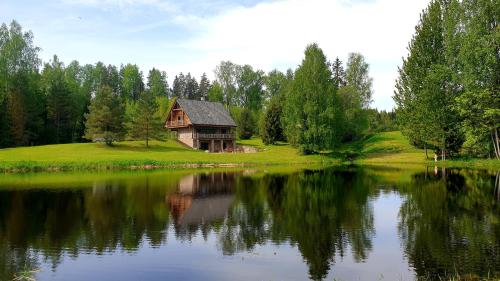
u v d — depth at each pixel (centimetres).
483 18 5125
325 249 1557
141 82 14750
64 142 8981
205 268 1366
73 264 1411
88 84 11806
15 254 1520
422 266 1342
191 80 16100
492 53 5012
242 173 4641
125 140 8038
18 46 8169
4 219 2105
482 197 2706
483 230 1802
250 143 9281
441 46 6012
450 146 5938
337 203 2547
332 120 6650
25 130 7650
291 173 4612
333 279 1256
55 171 4909
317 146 6569
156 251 1552
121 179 3966
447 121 5756
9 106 7425
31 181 3797
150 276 1300
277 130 8806
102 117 7069
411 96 6209
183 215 2192
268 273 1316
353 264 1384
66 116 8931
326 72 6769
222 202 2598
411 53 6212
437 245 1573
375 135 8988
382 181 3691
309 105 6512
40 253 1533
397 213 2208
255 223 1997
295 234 1778
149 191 3109
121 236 1764
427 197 2738
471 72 5144
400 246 1576
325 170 4997
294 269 1347
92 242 1673
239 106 12656
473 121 5353
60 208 2409
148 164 5531
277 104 8888
